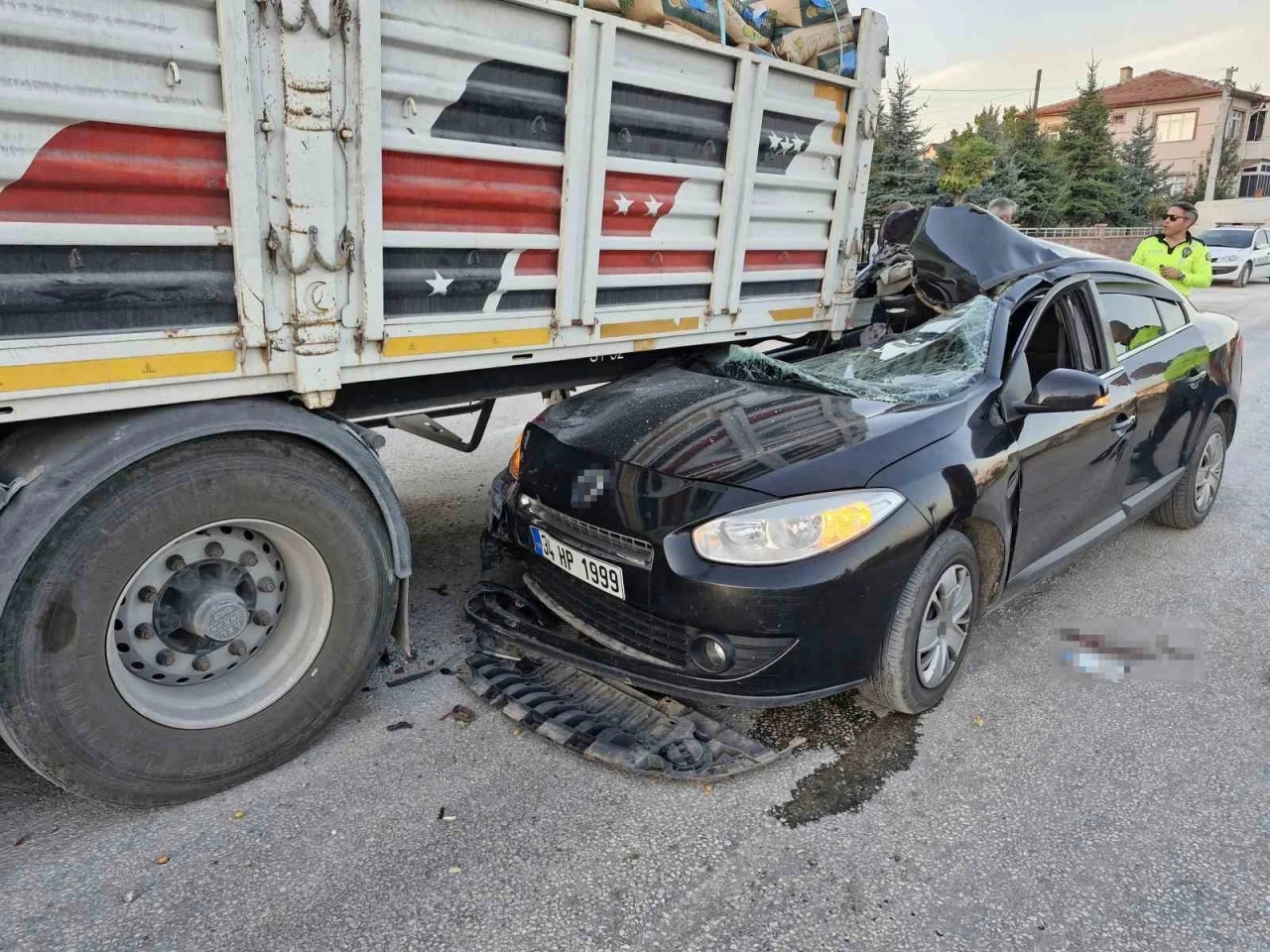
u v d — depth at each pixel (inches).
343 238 98.9
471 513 194.1
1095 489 154.7
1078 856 96.0
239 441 96.8
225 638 100.0
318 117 93.4
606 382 157.3
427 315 111.3
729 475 109.0
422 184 106.0
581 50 115.8
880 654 112.2
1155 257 289.3
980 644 144.6
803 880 91.1
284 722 104.9
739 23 137.6
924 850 96.1
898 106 857.5
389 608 113.7
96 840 93.7
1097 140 1179.9
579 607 120.2
